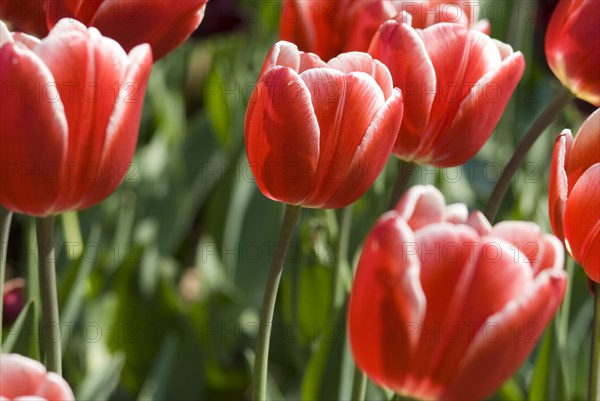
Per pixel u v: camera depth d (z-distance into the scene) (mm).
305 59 821
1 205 815
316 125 797
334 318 986
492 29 1734
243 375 1232
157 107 1601
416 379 766
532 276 767
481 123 848
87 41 772
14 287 1087
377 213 1195
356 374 869
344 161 806
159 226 1429
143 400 1085
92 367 1205
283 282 1275
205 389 1166
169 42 839
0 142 771
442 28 840
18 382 731
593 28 871
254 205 1415
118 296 1269
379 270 753
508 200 1539
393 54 837
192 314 1243
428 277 756
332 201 816
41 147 772
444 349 759
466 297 754
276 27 1803
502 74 839
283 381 1271
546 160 1494
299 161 802
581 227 810
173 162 1463
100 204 1401
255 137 806
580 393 1193
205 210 1762
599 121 827
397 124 809
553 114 885
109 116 781
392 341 759
